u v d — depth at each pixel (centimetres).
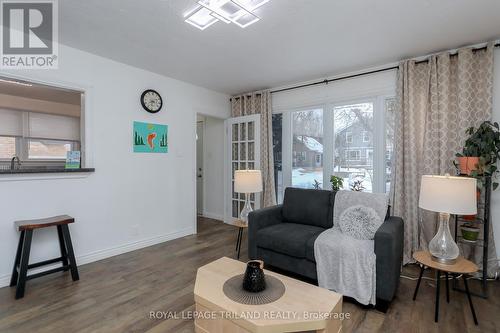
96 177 304
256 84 415
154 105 359
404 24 231
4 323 187
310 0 195
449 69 282
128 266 288
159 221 371
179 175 396
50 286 242
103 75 308
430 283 253
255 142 432
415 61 300
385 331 182
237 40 263
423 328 185
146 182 355
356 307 212
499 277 258
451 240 202
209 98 444
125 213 333
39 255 265
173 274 269
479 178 234
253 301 150
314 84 388
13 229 246
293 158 421
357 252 213
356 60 315
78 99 526
